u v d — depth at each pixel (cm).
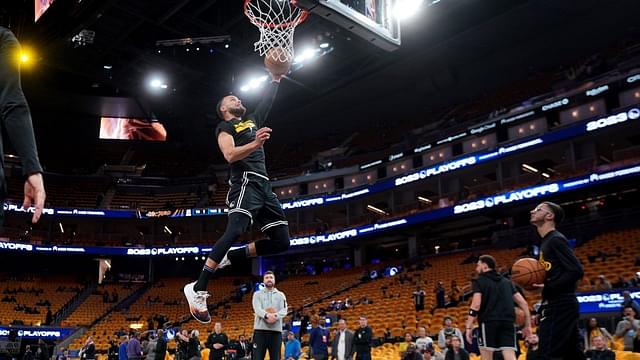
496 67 3981
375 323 2612
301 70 3984
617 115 2645
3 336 3253
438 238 3912
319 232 3891
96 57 3725
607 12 3425
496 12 3488
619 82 2802
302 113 4712
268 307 662
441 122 4028
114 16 3262
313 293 3634
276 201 460
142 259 4484
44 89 4444
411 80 4272
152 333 1945
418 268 3297
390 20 792
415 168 3588
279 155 4828
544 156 3145
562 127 2864
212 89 4294
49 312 3562
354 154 4372
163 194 4700
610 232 2725
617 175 2588
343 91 4375
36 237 4178
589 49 3616
